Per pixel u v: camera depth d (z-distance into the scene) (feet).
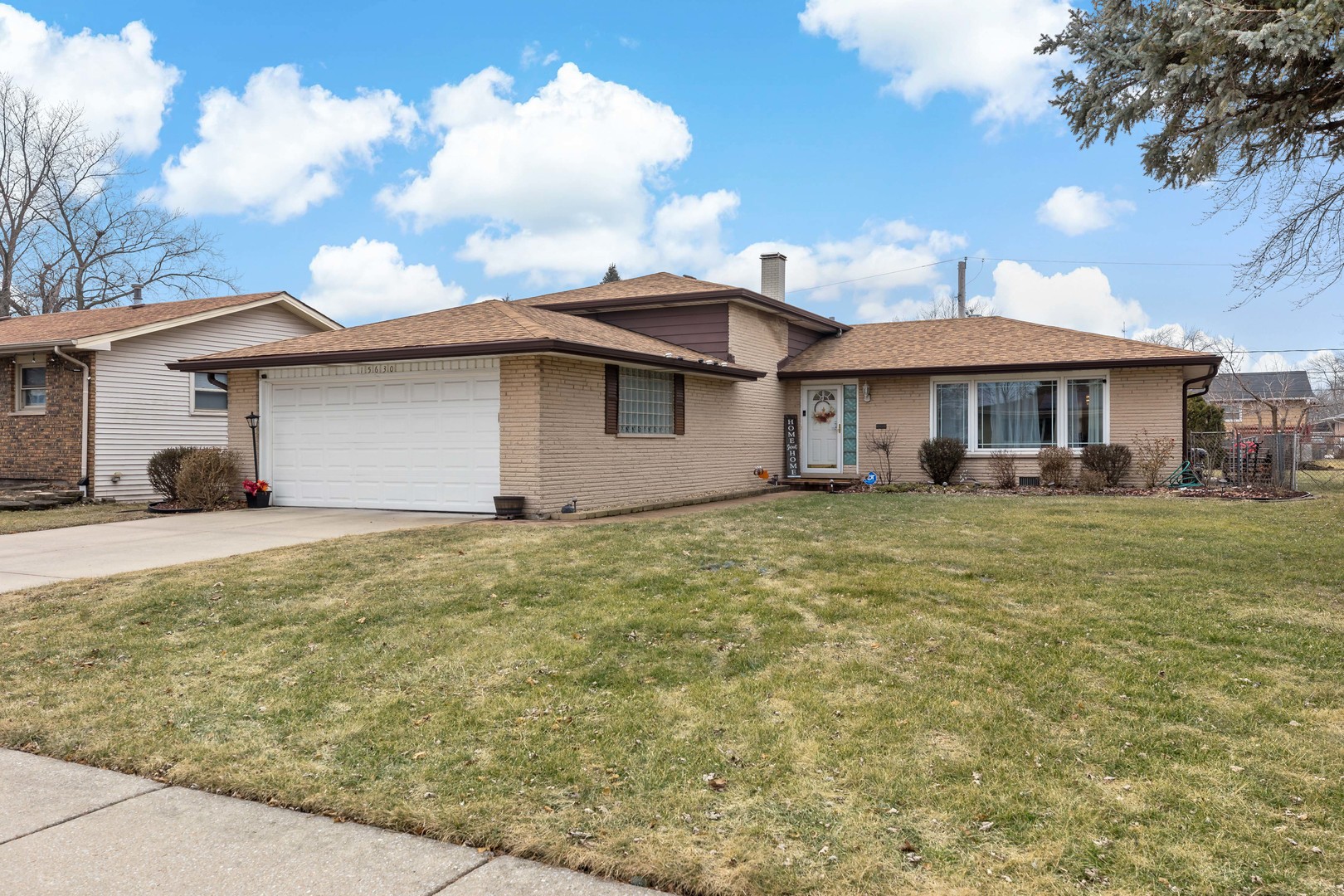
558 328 43.34
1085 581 23.63
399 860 10.25
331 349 43.16
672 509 44.60
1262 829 10.56
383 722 14.49
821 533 32.58
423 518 39.24
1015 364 55.98
